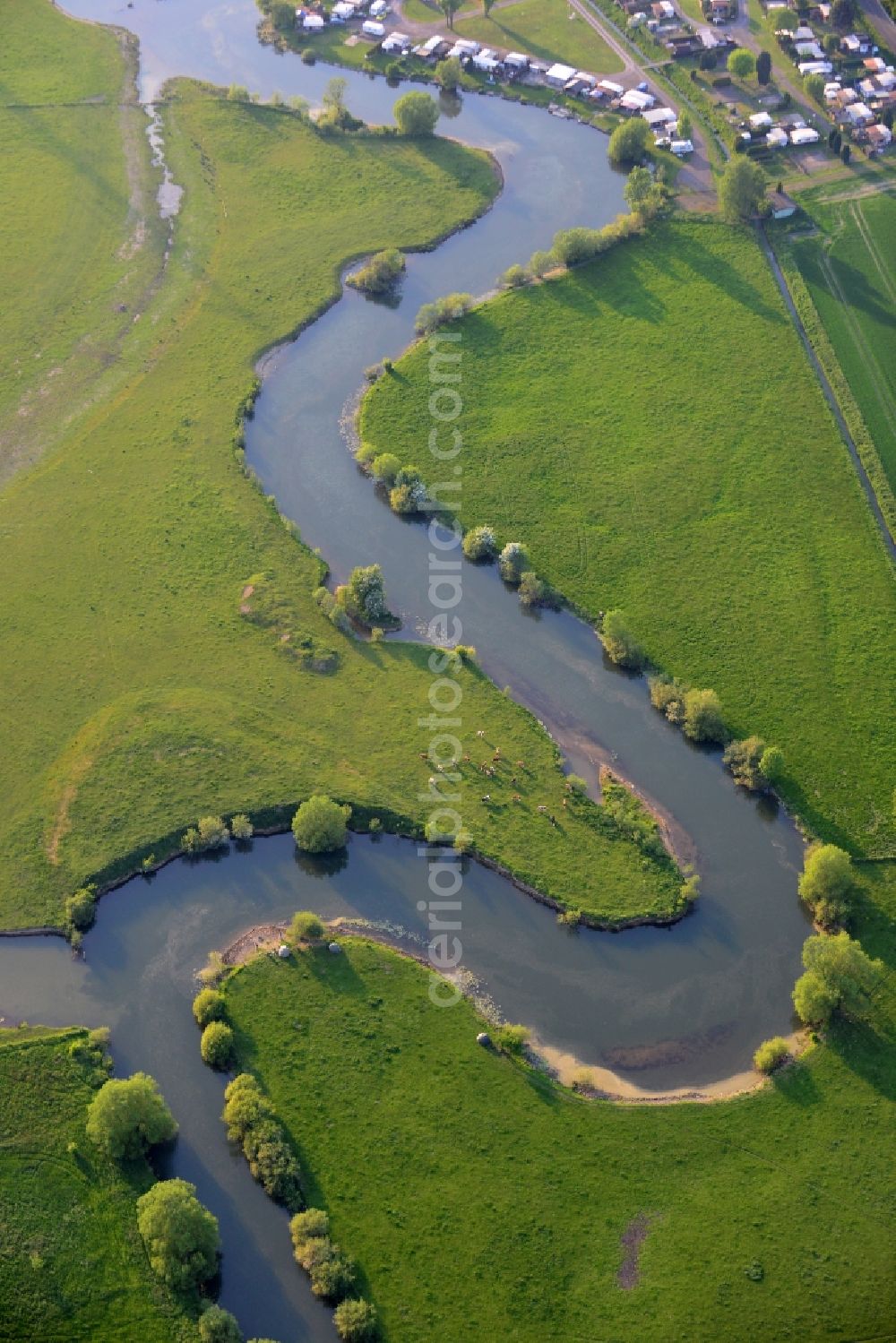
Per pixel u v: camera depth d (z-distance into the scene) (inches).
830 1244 4522.6
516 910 5565.9
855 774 5994.1
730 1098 4965.6
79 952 5442.9
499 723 6240.2
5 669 6491.1
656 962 5423.2
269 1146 4707.2
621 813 5841.5
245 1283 4490.7
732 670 6437.0
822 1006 5103.3
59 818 5846.5
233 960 5398.6
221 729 6186.0
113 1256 4473.4
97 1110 4707.2
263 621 6683.1
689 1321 4345.5
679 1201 4648.1
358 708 6299.2
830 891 5467.5
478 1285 4431.6
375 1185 4680.1
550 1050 5132.9
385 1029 5128.0
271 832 5846.5
